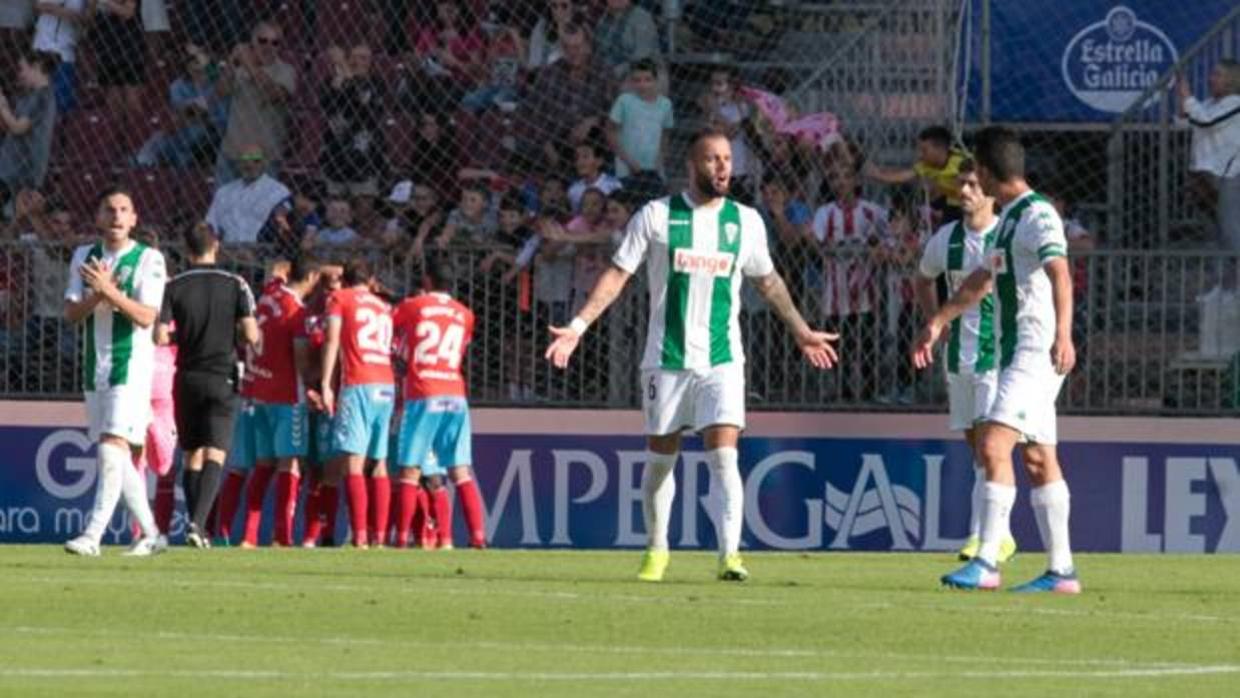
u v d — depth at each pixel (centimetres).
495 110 7762
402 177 7725
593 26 7850
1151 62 7650
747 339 6994
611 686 2933
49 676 2938
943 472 6994
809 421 6988
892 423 7000
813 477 7000
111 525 7012
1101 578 5400
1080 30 7644
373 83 7819
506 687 2898
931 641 3653
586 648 3444
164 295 6425
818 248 7038
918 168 6456
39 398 7075
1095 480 6994
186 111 7888
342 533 7119
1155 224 7631
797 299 7038
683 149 7775
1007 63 7650
